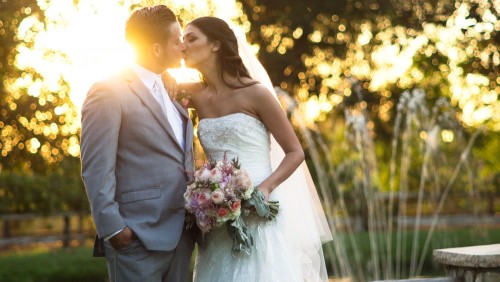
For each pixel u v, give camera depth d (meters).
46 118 10.29
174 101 3.69
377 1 12.00
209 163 3.54
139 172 3.47
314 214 3.96
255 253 3.58
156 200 3.46
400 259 10.81
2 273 10.43
